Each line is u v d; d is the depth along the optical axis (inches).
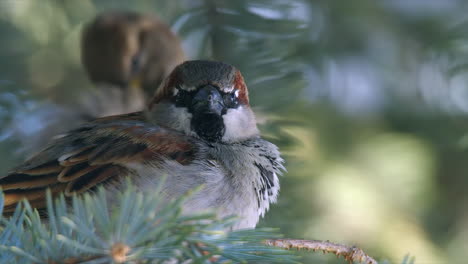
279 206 378.9
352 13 460.8
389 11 479.2
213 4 414.3
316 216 408.5
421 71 477.4
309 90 437.1
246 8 412.5
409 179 454.3
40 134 427.5
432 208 459.2
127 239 187.2
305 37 426.6
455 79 453.7
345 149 462.3
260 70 402.6
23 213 213.8
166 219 190.1
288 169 386.6
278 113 396.8
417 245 436.1
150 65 505.7
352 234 431.8
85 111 469.7
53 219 202.8
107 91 490.9
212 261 216.1
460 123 470.0
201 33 414.6
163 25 515.2
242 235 211.6
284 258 218.7
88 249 184.5
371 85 474.6
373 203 439.5
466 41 423.8
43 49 465.4
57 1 473.1
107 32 498.6
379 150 462.6
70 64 486.6
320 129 463.5
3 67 439.8
